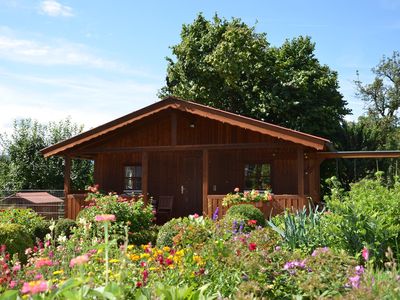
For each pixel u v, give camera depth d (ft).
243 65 90.22
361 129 97.19
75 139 54.60
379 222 23.99
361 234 23.76
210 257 19.63
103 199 43.32
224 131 56.39
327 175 92.84
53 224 23.90
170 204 61.87
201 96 92.38
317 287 16.29
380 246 23.82
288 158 59.47
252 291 16.24
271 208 48.98
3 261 17.65
